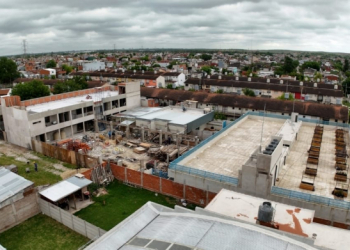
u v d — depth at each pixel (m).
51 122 53.59
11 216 28.86
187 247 17.47
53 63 197.00
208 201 32.41
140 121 56.59
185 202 33.84
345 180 32.41
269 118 57.34
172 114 61.22
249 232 18.52
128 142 53.09
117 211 32.50
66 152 43.97
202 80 104.81
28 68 191.00
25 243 26.75
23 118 48.97
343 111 64.62
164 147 46.97
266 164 28.00
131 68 174.25
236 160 37.91
